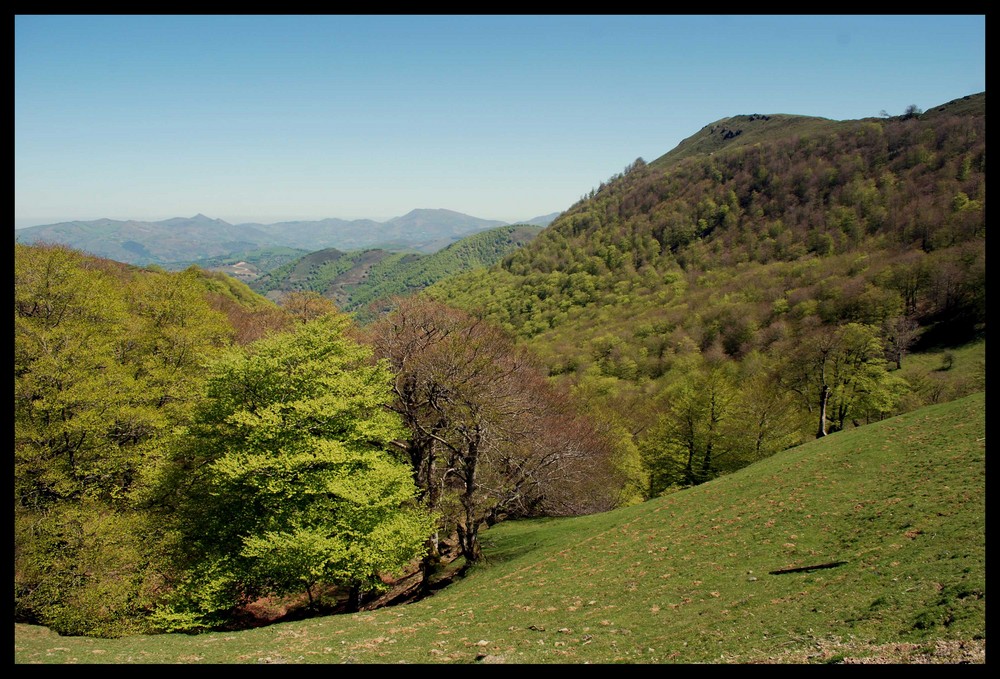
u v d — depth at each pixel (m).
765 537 24.06
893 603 14.77
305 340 30.31
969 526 18.42
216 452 28.23
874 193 166.62
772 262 163.00
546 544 34.28
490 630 19.27
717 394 53.72
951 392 65.12
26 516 22.53
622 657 14.82
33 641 17.55
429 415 37.66
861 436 35.66
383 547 26.03
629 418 73.81
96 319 35.06
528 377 47.25
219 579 24.78
